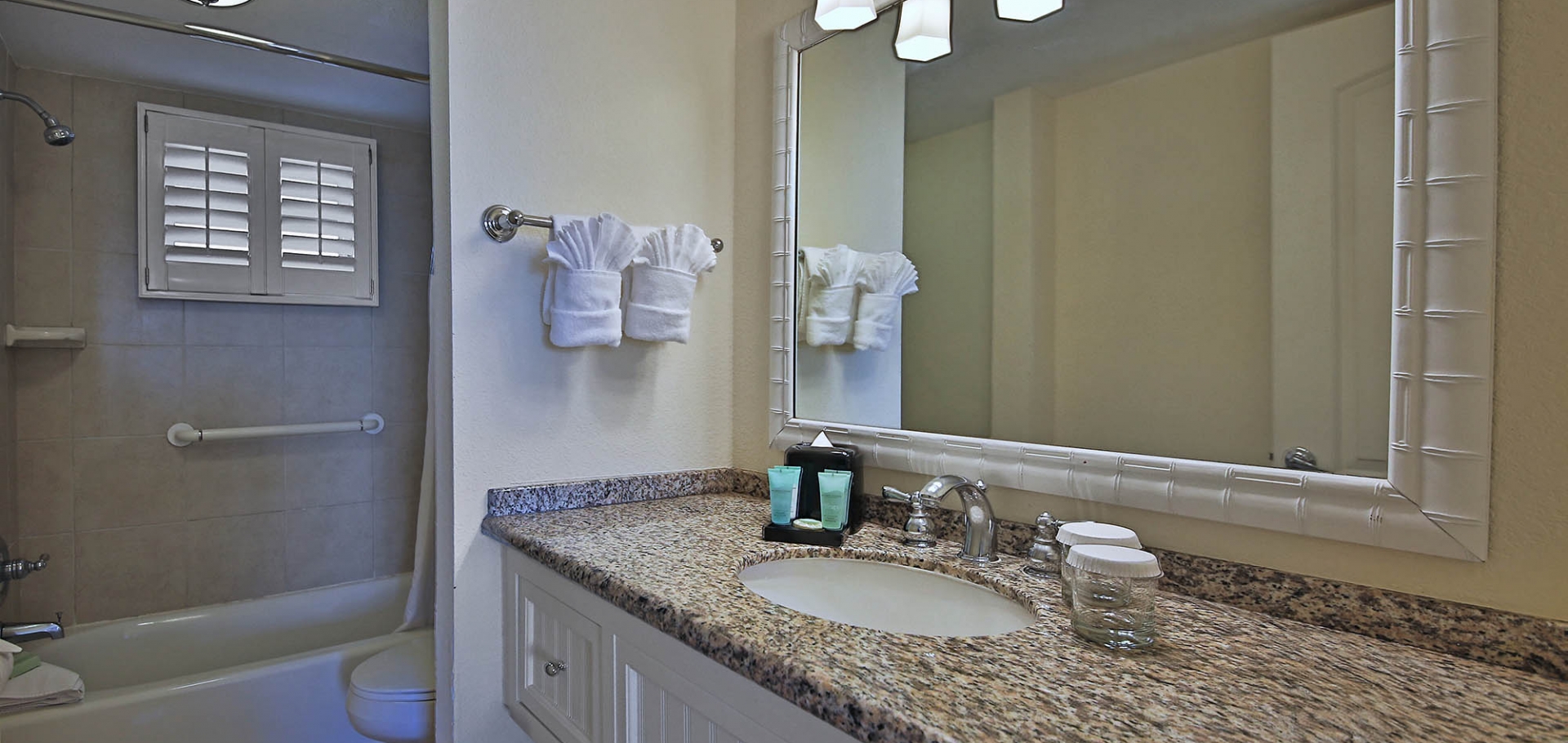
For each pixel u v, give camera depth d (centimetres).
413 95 243
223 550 245
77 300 220
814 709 66
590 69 149
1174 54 97
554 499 142
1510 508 72
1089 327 106
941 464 122
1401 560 79
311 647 246
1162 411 98
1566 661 68
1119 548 79
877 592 113
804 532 120
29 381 214
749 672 75
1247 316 90
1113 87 103
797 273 152
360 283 264
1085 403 106
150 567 232
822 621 83
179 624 225
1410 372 76
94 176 222
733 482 166
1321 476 83
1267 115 88
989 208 118
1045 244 110
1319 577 84
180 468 237
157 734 180
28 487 214
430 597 214
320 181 254
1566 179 68
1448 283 74
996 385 117
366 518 272
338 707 204
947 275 124
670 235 143
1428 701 63
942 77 125
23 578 195
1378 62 80
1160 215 98
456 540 133
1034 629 80
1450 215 74
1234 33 91
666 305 144
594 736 107
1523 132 71
